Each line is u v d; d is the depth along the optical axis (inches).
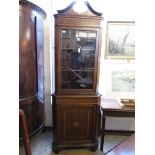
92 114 96.0
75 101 93.3
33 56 81.9
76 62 94.9
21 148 89.4
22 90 76.0
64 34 91.0
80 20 88.6
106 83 117.0
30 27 77.5
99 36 91.2
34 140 110.0
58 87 93.7
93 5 110.5
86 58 94.9
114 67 115.7
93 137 98.3
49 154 95.4
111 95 117.5
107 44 113.1
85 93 95.2
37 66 86.5
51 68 116.2
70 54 93.6
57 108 93.2
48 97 118.7
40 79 92.0
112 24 111.0
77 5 87.5
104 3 110.2
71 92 94.4
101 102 105.6
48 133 119.5
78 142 97.6
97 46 92.1
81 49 93.7
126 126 119.9
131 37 112.0
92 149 98.6
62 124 95.2
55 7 111.3
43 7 110.7
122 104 98.7
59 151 96.9
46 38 113.0
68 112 94.4
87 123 96.5
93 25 89.7
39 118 90.9
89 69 95.4
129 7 109.7
